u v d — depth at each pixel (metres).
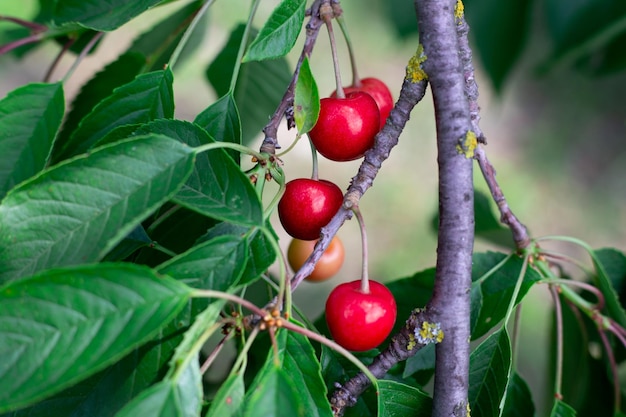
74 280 0.32
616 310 0.46
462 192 0.38
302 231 0.40
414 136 1.17
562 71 1.17
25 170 0.39
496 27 0.56
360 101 0.41
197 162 0.36
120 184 0.34
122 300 0.32
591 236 1.10
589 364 0.51
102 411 0.36
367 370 0.37
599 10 0.55
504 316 0.44
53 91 0.40
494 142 1.18
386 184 1.13
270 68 0.53
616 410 0.48
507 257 0.45
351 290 0.38
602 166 1.15
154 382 0.35
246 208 0.35
